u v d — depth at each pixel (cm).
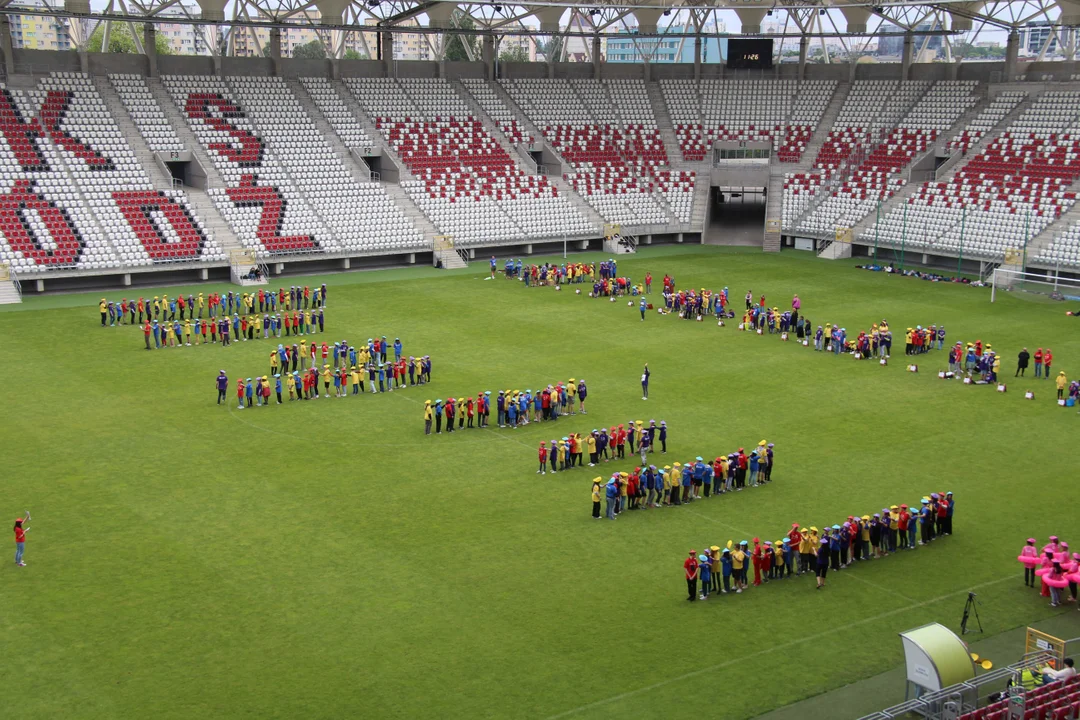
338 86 10262
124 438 4647
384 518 3825
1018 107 9912
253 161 9162
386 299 7600
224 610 3141
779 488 4156
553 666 2870
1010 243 8550
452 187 9719
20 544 3388
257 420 4931
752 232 10556
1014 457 4503
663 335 6619
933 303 7594
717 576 3328
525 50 17262
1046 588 3325
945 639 2661
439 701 2698
